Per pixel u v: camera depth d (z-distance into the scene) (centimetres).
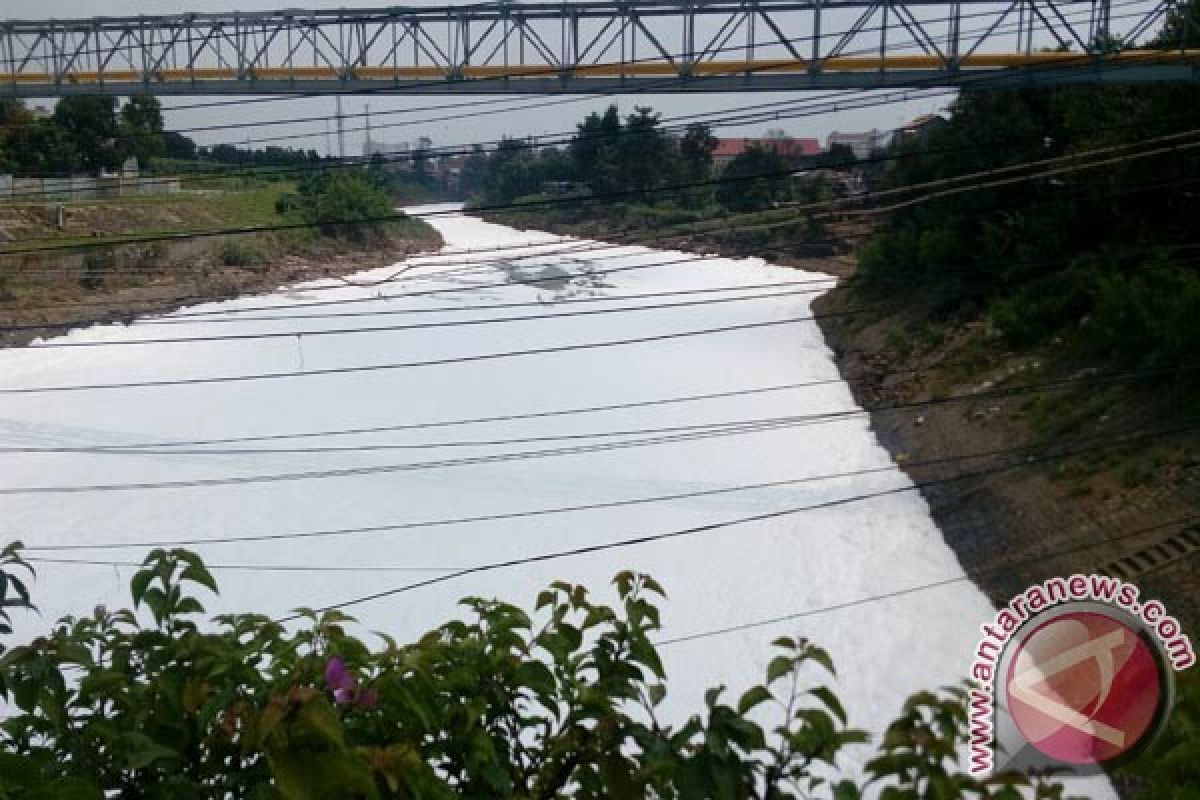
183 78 2722
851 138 8325
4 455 2066
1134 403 1614
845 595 1400
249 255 4256
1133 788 754
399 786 194
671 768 205
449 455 2077
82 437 2200
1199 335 1522
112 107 4822
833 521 1677
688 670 1187
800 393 2548
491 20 2353
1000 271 2470
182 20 2664
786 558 1533
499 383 2692
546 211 7062
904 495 1775
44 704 215
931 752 192
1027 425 1777
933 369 2322
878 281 3142
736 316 3634
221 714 213
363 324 3534
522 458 2042
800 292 3884
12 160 4306
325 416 2383
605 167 6262
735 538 1611
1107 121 2223
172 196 4566
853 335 2973
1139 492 1374
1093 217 2377
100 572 1488
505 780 221
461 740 224
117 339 3123
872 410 2333
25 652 220
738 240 4984
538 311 3866
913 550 1550
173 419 2350
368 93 2425
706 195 5944
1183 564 1180
